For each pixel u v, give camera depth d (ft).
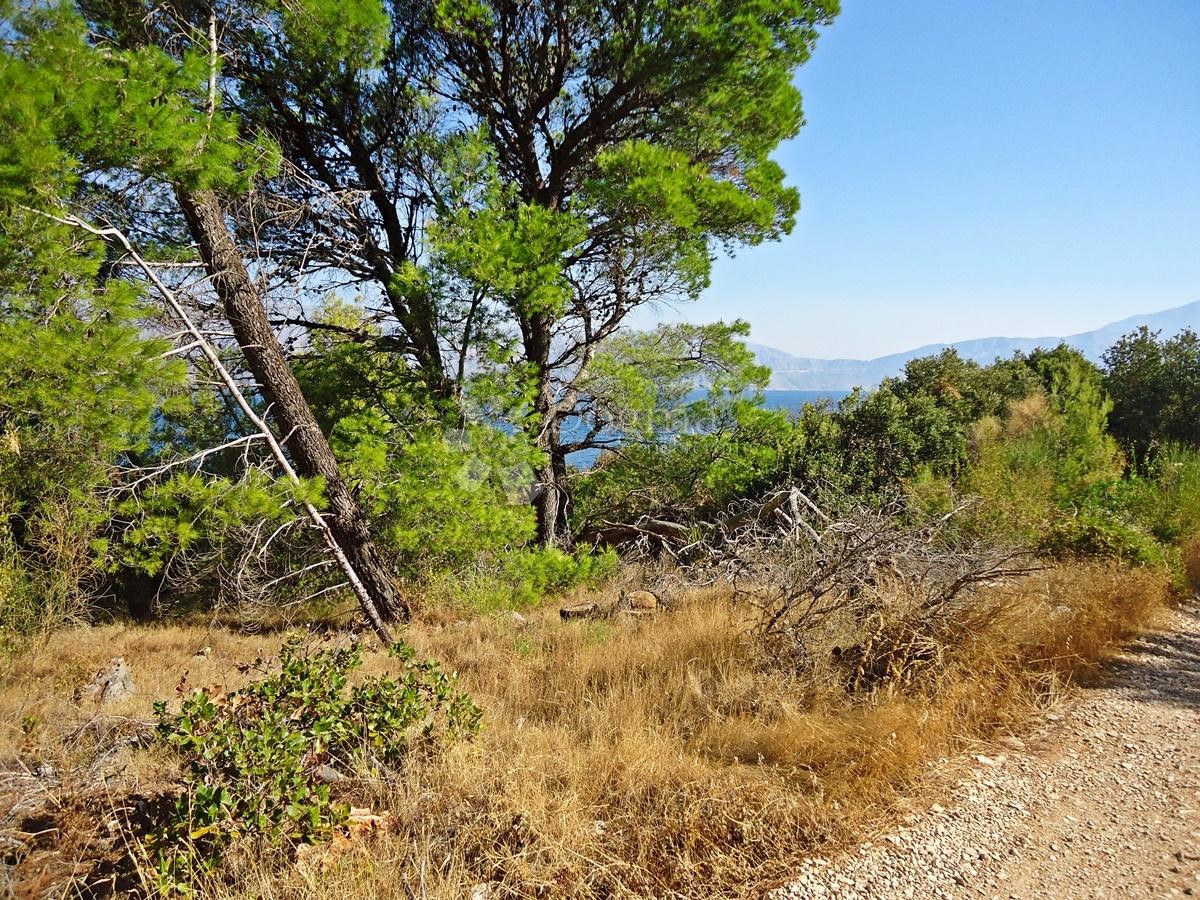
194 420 32.81
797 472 44.14
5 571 25.61
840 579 19.24
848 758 13.43
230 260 28.04
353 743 13.14
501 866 10.27
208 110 23.73
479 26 35.09
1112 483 38.81
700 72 33.81
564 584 35.68
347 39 29.25
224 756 10.67
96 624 34.68
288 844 10.28
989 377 64.95
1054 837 11.39
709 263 36.65
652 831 11.09
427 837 10.58
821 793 12.22
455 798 11.73
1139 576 25.05
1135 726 15.76
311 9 27.17
